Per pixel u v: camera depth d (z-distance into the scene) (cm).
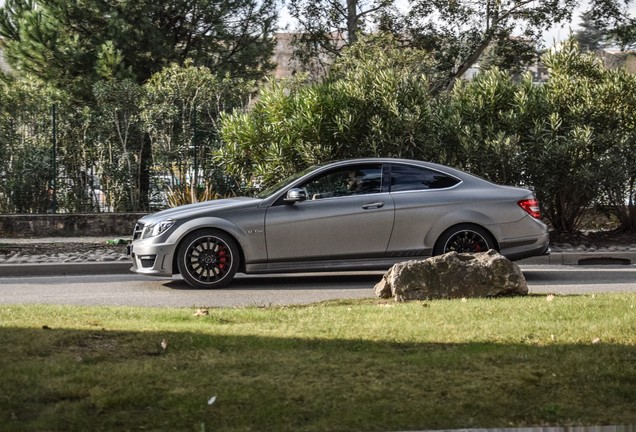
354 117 1805
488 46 3612
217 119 2283
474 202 1274
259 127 1905
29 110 2219
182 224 1245
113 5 2925
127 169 2261
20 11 2970
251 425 484
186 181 2245
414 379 572
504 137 1789
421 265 1010
